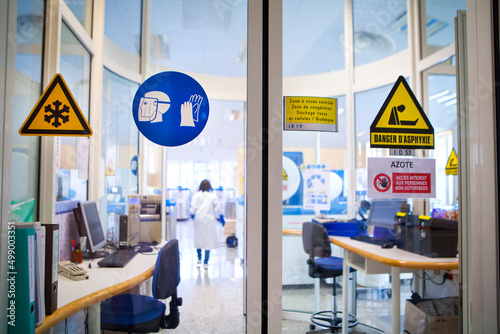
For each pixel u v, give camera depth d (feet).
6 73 3.34
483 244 4.40
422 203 6.70
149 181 5.88
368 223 7.97
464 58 4.76
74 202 5.66
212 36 5.69
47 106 4.08
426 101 6.93
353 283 7.84
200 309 5.16
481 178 4.44
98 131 6.06
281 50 4.00
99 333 4.97
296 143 7.90
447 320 5.72
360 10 7.29
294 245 8.24
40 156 5.16
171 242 5.18
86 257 5.50
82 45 6.07
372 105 4.91
